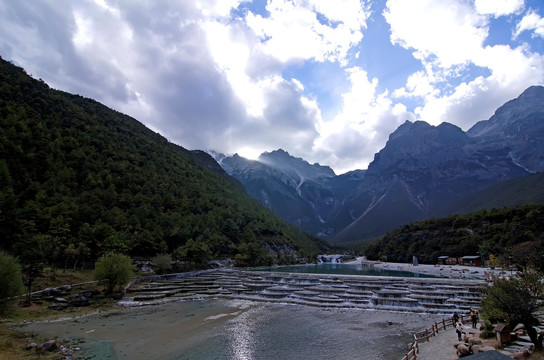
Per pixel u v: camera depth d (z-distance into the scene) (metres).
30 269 65.25
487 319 41.50
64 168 136.38
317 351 41.97
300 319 58.97
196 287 91.88
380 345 43.69
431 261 173.38
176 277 115.38
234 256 175.88
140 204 154.12
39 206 106.62
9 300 52.81
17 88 162.12
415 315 61.19
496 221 171.62
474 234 168.88
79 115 190.88
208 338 47.62
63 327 52.38
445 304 66.06
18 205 104.88
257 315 62.25
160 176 198.00
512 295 35.75
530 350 32.47
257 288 91.50
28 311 58.69
